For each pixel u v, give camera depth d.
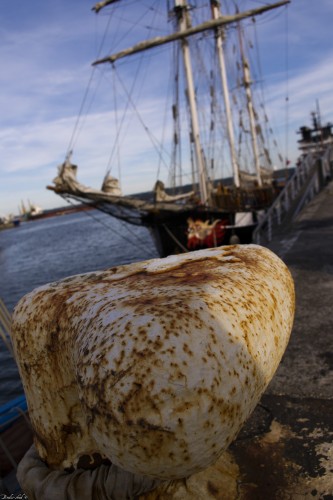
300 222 8.54
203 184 20.83
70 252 54.59
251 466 1.60
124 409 0.86
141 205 16.69
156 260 1.57
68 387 1.24
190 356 0.88
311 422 1.87
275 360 1.15
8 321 2.82
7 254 68.25
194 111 21.00
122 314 0.97
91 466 1.35
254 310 1.09
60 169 15.54
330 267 4.61
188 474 0.96
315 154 19.08
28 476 1.42
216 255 1.49
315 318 3.17
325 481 1.49
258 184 28.25
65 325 1.15
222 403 0.90
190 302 0.99
